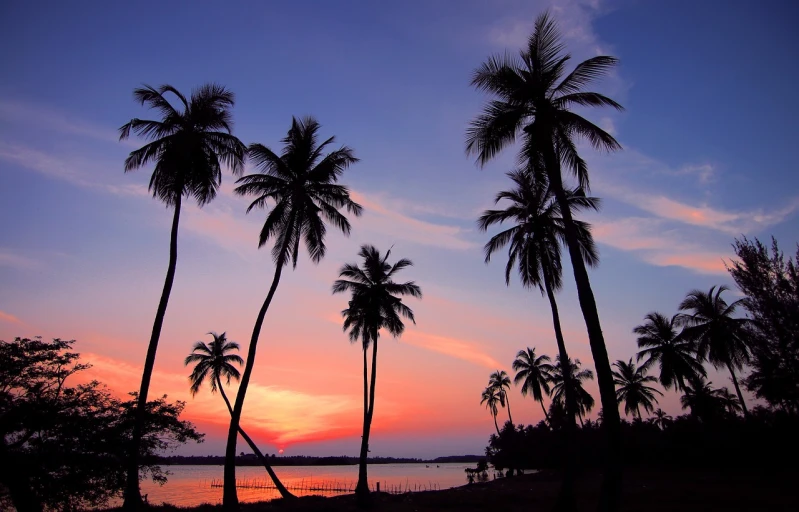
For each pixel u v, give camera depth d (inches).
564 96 677.9
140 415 757.9
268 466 1416.1
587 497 1158.3
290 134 1048.8
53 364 765.9
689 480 1327.5
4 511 733.9
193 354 1795.0
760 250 823.1
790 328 781.3
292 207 980.6
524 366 2421.3
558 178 645.3
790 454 1419.8
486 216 1106.7
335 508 1120.8
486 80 676.7
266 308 938.7
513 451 2979.8
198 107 871.1
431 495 1406.3
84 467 755.4
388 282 1380.4
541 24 683.4
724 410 1900.8
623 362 2299.5
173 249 845.2
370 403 1291.8
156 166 846.5
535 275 1106.1
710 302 1642.5
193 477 4586.6
